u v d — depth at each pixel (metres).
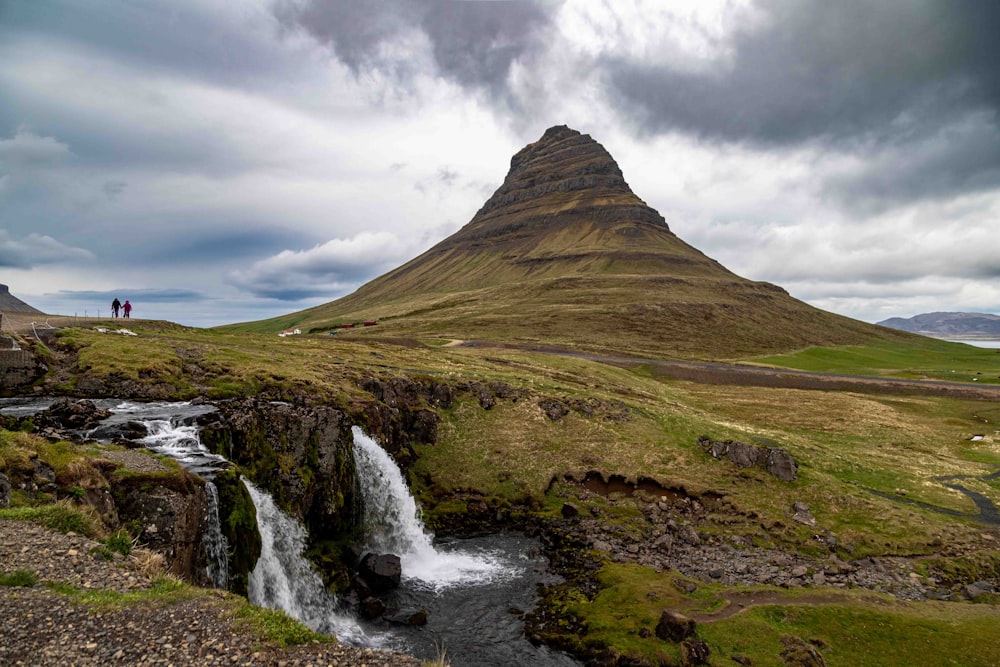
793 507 49.28
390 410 55.91
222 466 29.52
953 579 38.81
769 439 66.81
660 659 27.66
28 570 16.25
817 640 28.78
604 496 53.19
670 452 59.09
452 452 59.38
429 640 30.34
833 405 102.38
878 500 50.69
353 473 42.41
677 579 36.06
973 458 73.31
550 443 61.16
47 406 37.81
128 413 37.94
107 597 16.12
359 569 37.47
